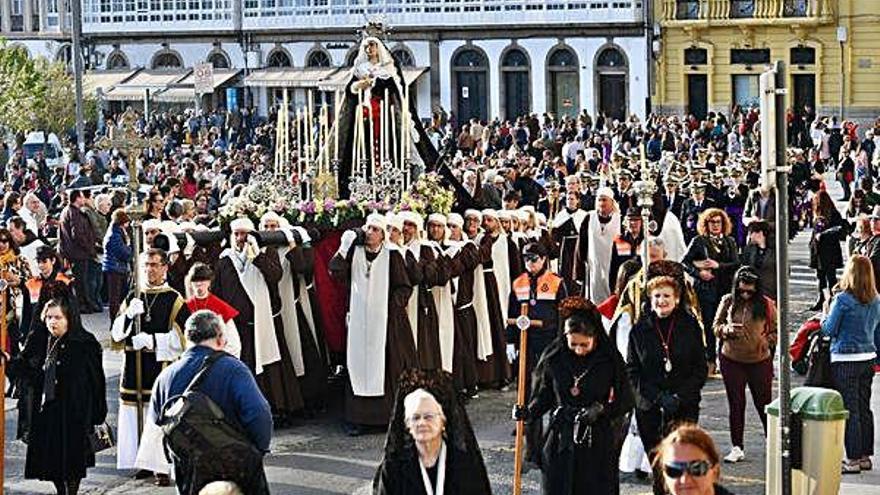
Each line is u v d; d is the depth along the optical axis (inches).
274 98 3309.5
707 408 882.1
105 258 1204.5
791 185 1690.5
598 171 1753.2
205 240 868.6
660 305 668.7
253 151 1815.9
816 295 1349.7
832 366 722.2
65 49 3548.2
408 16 3164.4
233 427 541.0
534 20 3056.1
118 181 1775.3
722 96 2945.4
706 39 2938.0
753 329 745.6
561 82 3075.8
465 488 483.5
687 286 692.7
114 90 3383.4
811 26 2842.0
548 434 612.7
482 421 871.1
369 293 844.0
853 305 717.9
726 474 740.0
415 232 869.2
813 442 577.3
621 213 1181.7
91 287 1300.4
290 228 864.9
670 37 2965.1
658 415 672.4
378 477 490.6
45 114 2674.7
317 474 765.3
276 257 846.5
